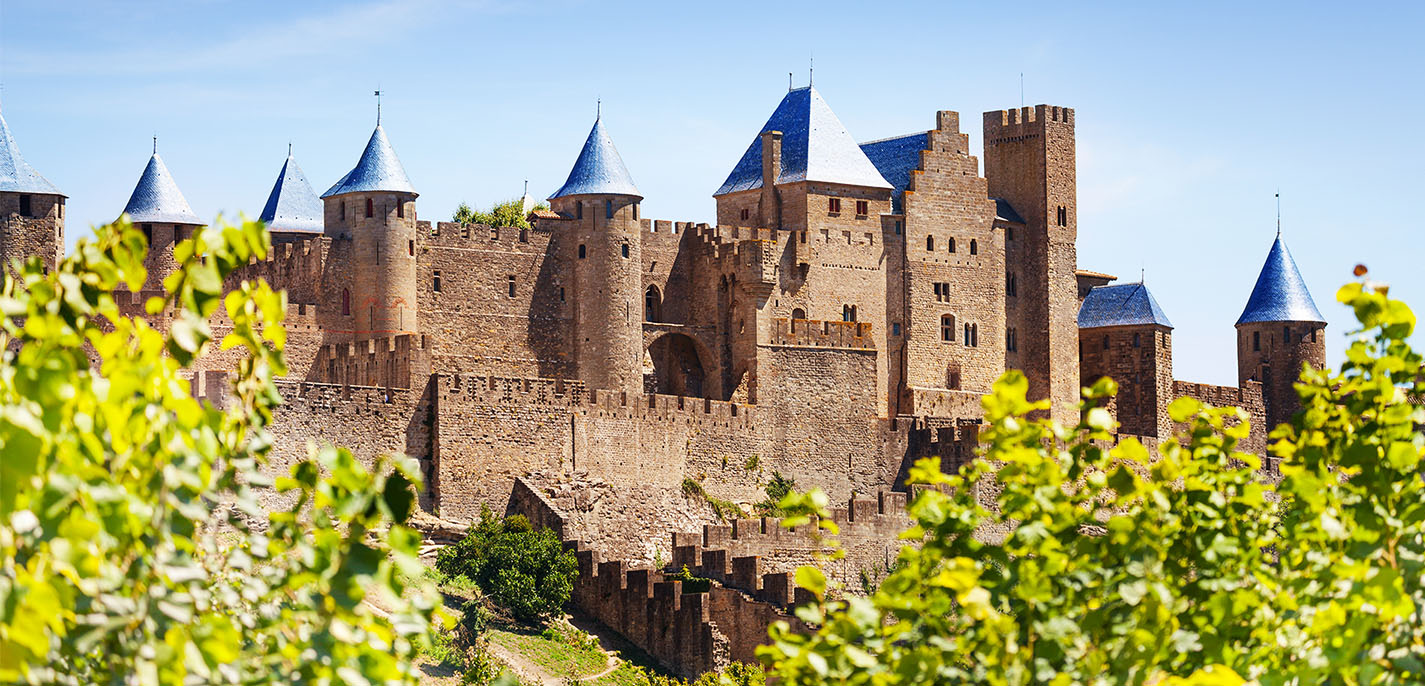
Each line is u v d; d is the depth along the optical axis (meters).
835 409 132.88
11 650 22.11
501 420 108.62
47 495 23.30
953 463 131.00
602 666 90.44
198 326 26.64
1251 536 34.38
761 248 132.00
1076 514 33.34
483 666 81.81
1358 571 30.55
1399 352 33.66
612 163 130.88
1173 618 31.58
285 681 26.80
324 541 26.88
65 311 26.88
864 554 111.44
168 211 118.19
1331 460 34.59
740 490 125.69
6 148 114.19
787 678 32.62
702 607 91.69
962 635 31.88
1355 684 29.78
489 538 97.56
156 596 25.28
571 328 129.12
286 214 132.25
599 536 111.38
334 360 115.19
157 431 25.69
